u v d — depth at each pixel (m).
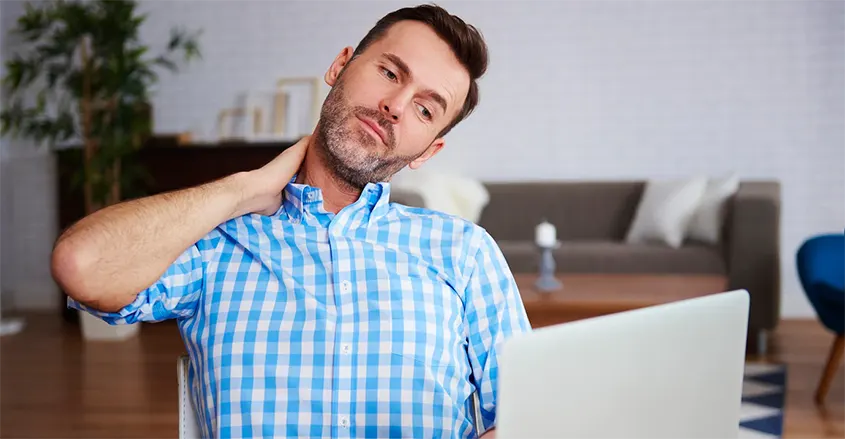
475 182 5.44
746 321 0.96
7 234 5.99
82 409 3.56
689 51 5.47
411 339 1.17
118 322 1.13
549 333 0.78
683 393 0.90
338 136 1.22
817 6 5.27
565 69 5.62
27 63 5.00
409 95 1.21
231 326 1.17
